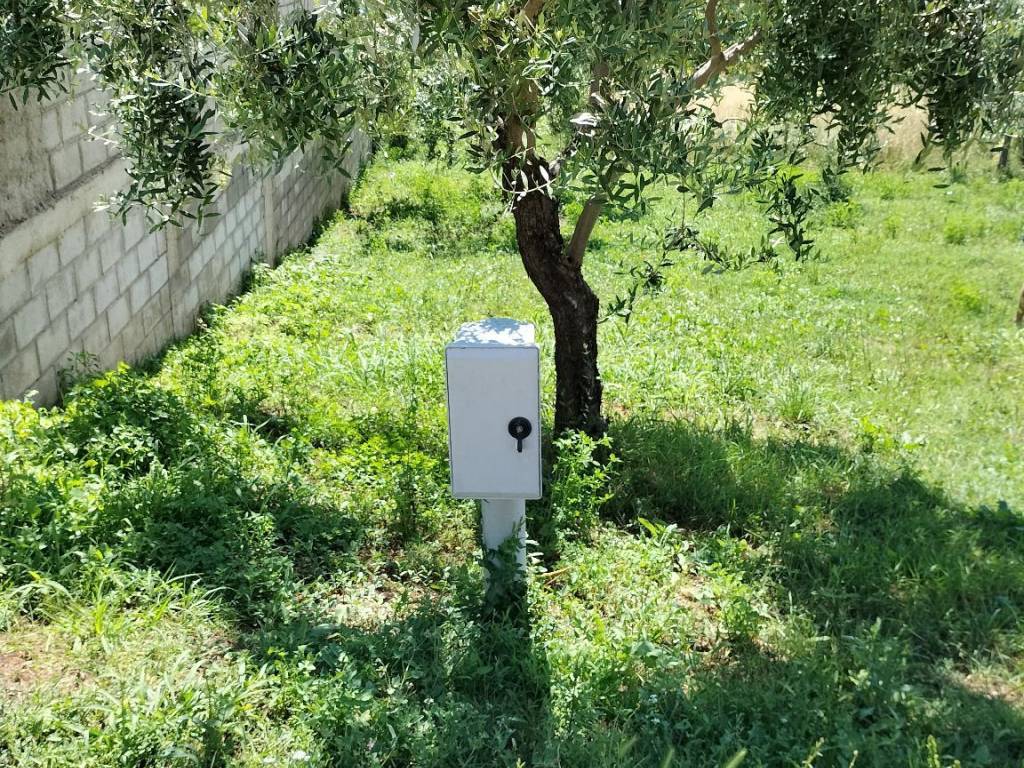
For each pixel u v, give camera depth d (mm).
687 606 4797
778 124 5898
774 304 10711
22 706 3430
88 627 3949
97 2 4672
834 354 9164
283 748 3420
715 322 9883
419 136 5293
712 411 7590
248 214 11352
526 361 4090
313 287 10641
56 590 4125
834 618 4805
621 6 4137
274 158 4594
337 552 5012
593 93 4609
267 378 7133
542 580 4785
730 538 5574
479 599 4398
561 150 5238
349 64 4457
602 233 14281
